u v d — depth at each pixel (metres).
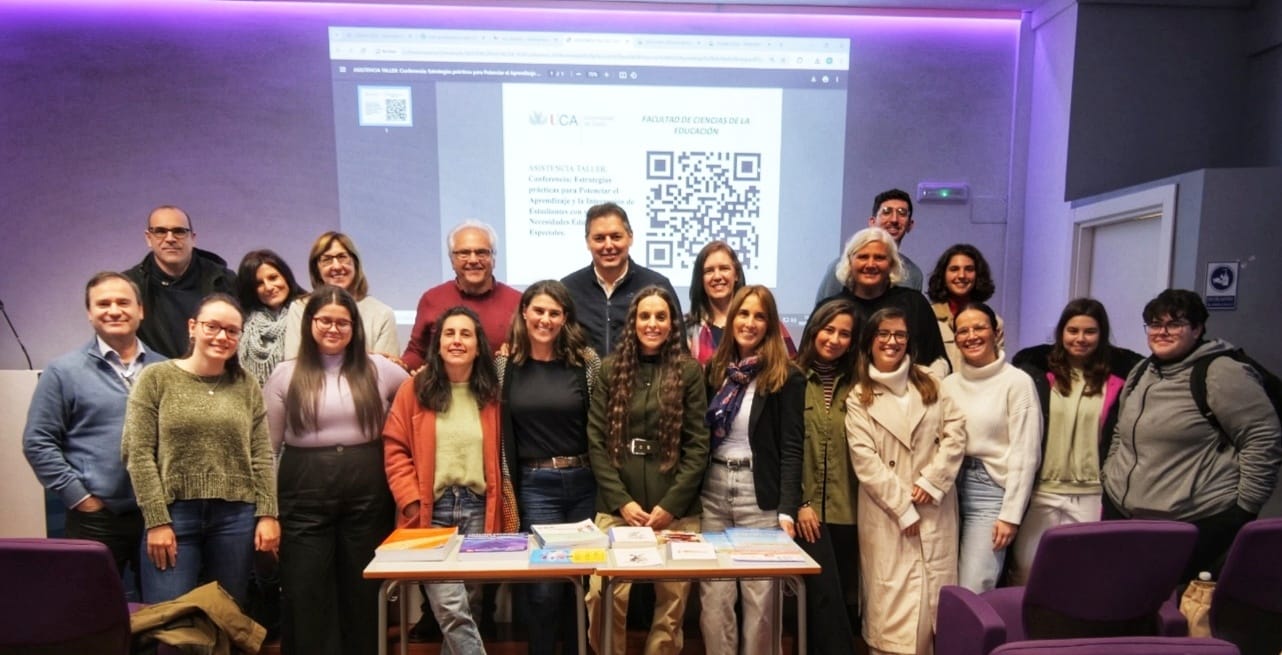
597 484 2.04
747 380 2.04
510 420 2.05
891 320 2.05
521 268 3.76
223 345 1.86
